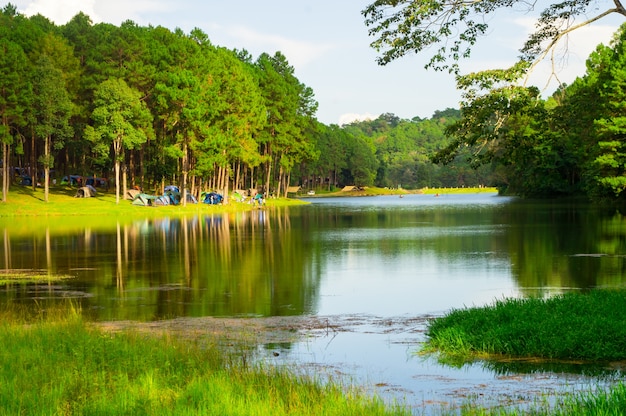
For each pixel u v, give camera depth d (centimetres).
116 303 2122
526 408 1023
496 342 1411
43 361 1206
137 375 1146
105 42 8881
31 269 2952
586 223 5197
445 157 1923
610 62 6050
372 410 949
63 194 8350
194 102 8031
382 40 1844
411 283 2516
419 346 1512
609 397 961
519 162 1962
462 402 1073
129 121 7944
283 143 11412
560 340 1378
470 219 6278
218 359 1301
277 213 8156
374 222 6241
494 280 2531
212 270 2908
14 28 9444
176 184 10281
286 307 2053
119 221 6284
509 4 1792
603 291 1883
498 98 1775
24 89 7112
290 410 938
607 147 5647
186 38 9062
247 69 11088
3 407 934
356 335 1647
